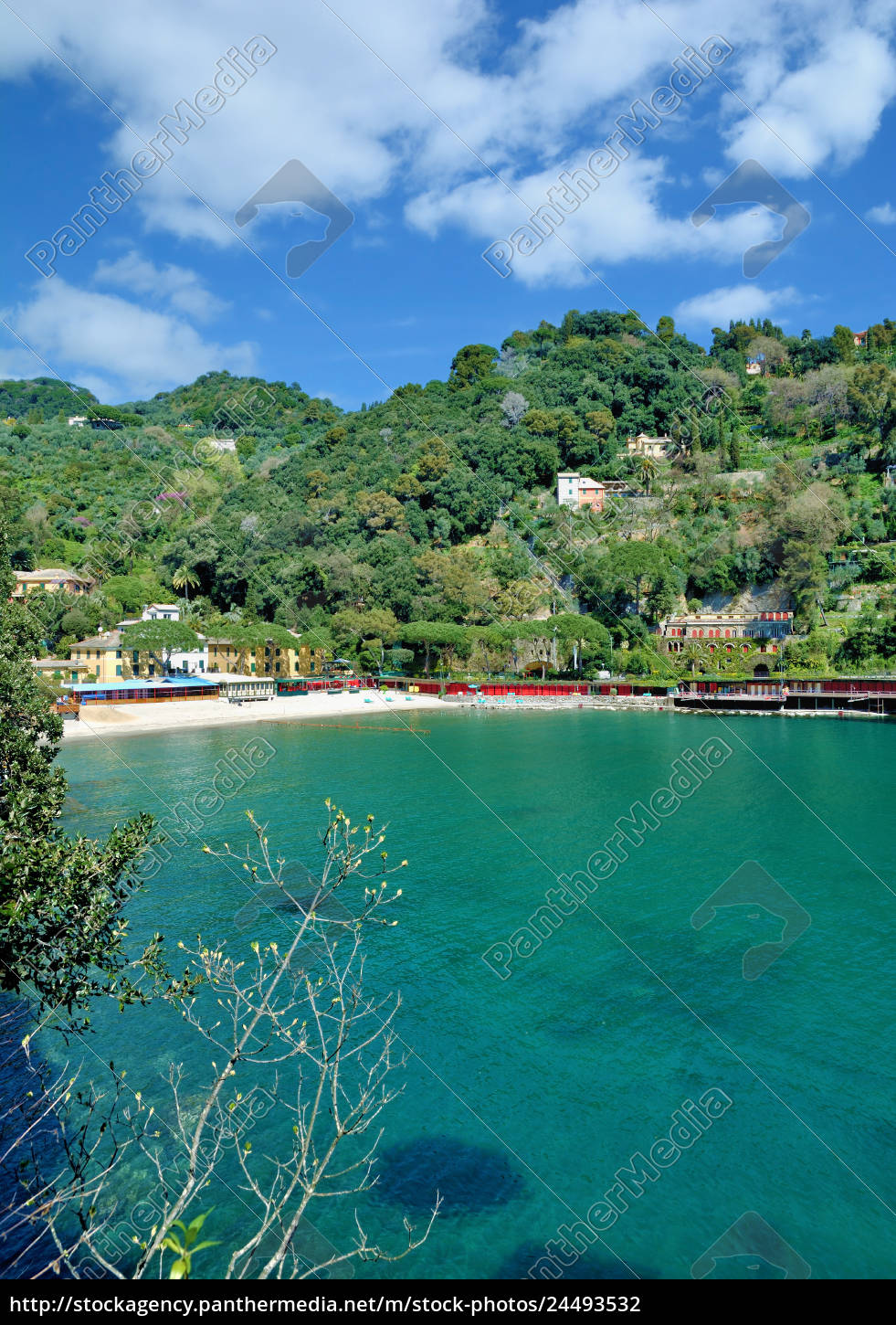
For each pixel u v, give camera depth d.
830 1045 30.70
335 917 43.00
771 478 191.25
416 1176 23.64
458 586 181.12
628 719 135.50
